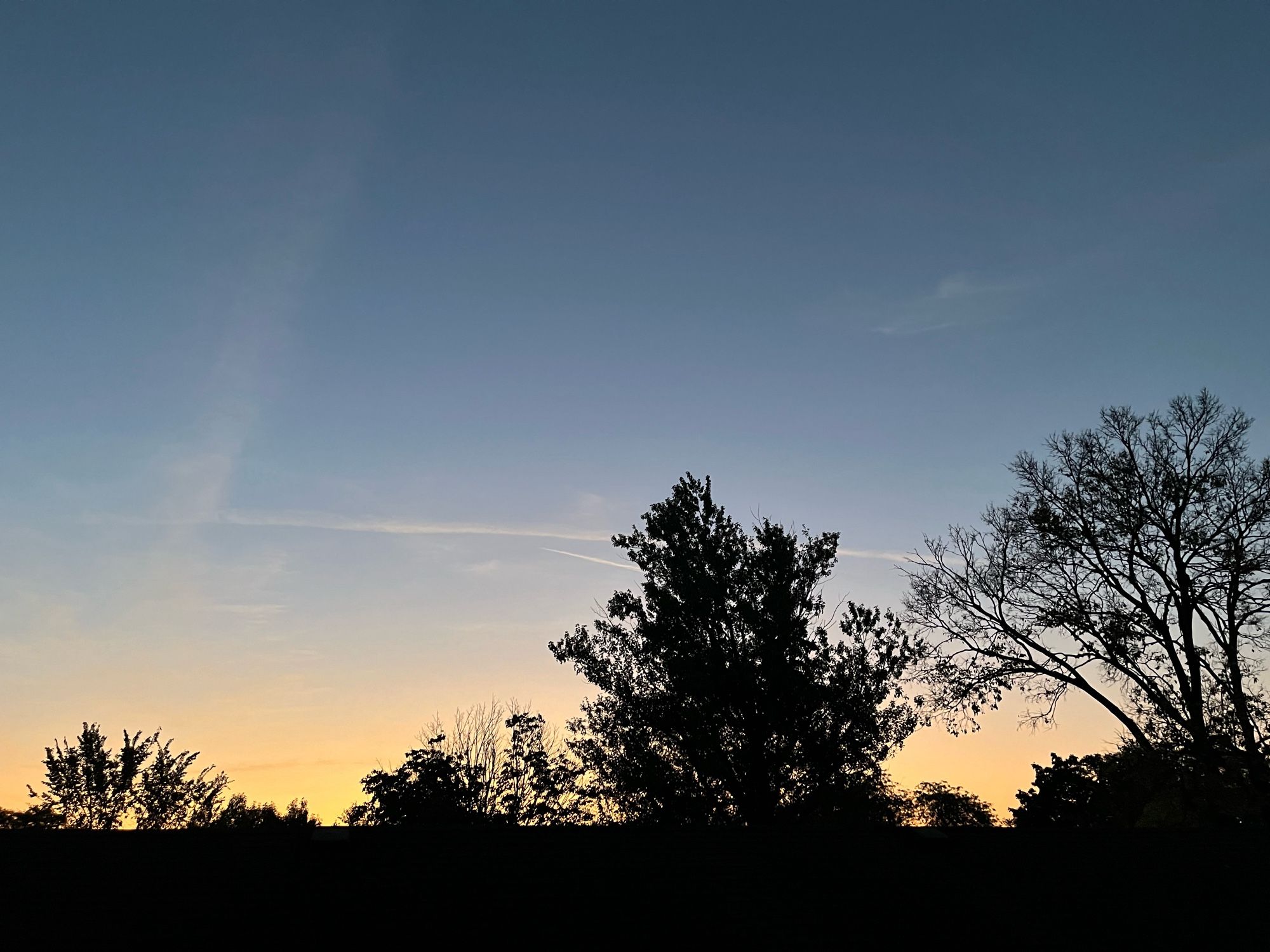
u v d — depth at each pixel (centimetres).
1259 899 1614
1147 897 1579
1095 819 4631
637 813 3497
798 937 1345
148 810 4419
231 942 1203
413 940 1250
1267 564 2575
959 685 2905
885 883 1538
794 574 3559
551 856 1523
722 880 1493
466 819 3925
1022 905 1506
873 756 3425
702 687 3300
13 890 1280
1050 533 2867
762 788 3328
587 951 1263
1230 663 2666
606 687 3575
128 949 1169
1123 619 2705
